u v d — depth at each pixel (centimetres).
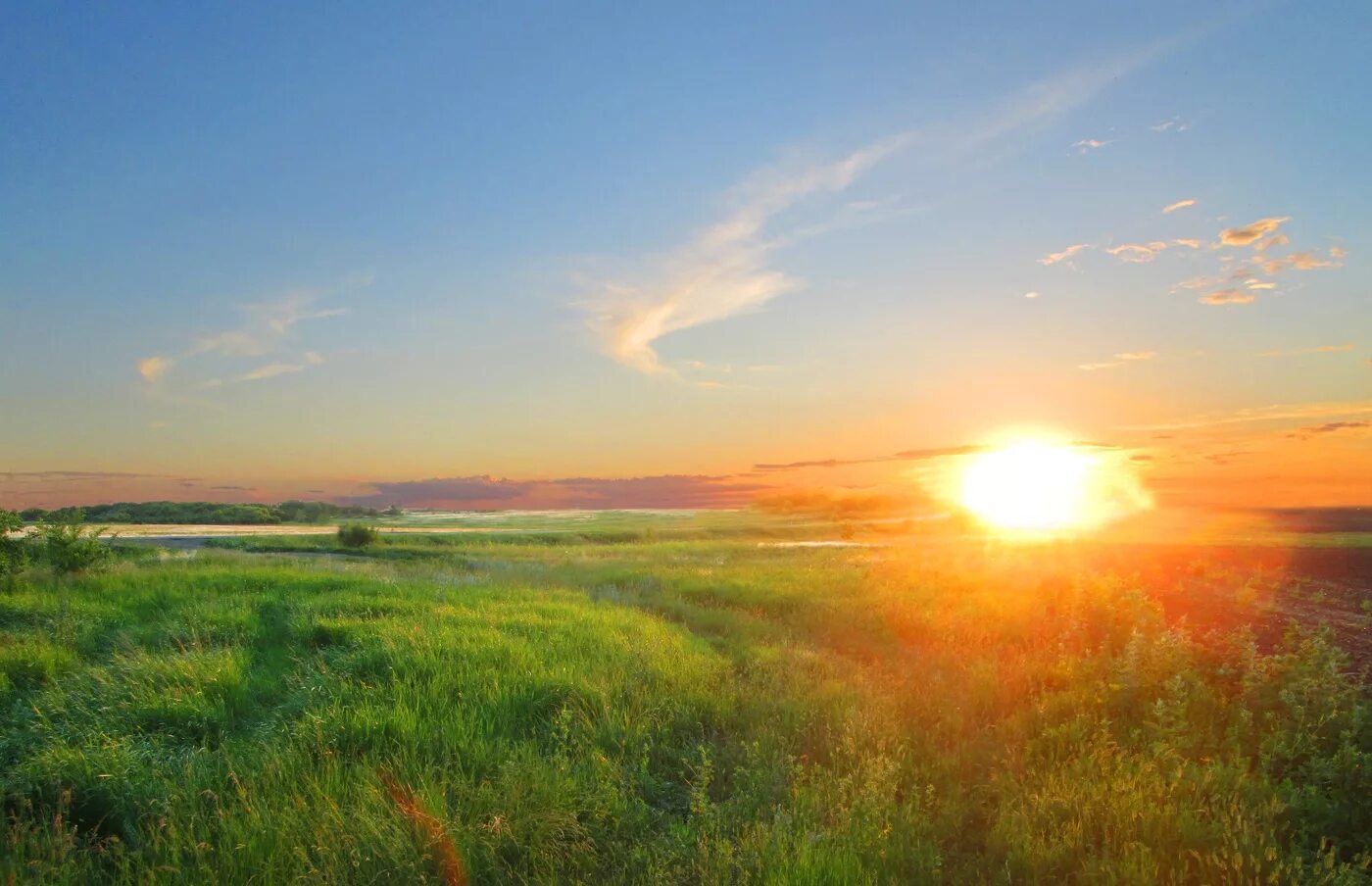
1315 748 597
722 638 1238
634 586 2023
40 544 1894
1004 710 785
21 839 467
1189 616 1280
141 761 595
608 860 491
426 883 441
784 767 619
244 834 474
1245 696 719
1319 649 755
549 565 2819
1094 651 998
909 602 1530
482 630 1068
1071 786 551
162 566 2105
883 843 473
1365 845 472
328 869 438
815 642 1214
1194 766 575
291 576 1784
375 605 1327
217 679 800
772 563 2756
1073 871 459
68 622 1116
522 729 687
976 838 515
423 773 564
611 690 796
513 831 495
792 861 450
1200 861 441
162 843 475
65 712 709
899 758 624
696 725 739
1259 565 2108
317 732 623
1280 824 507
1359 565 2103
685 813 568
